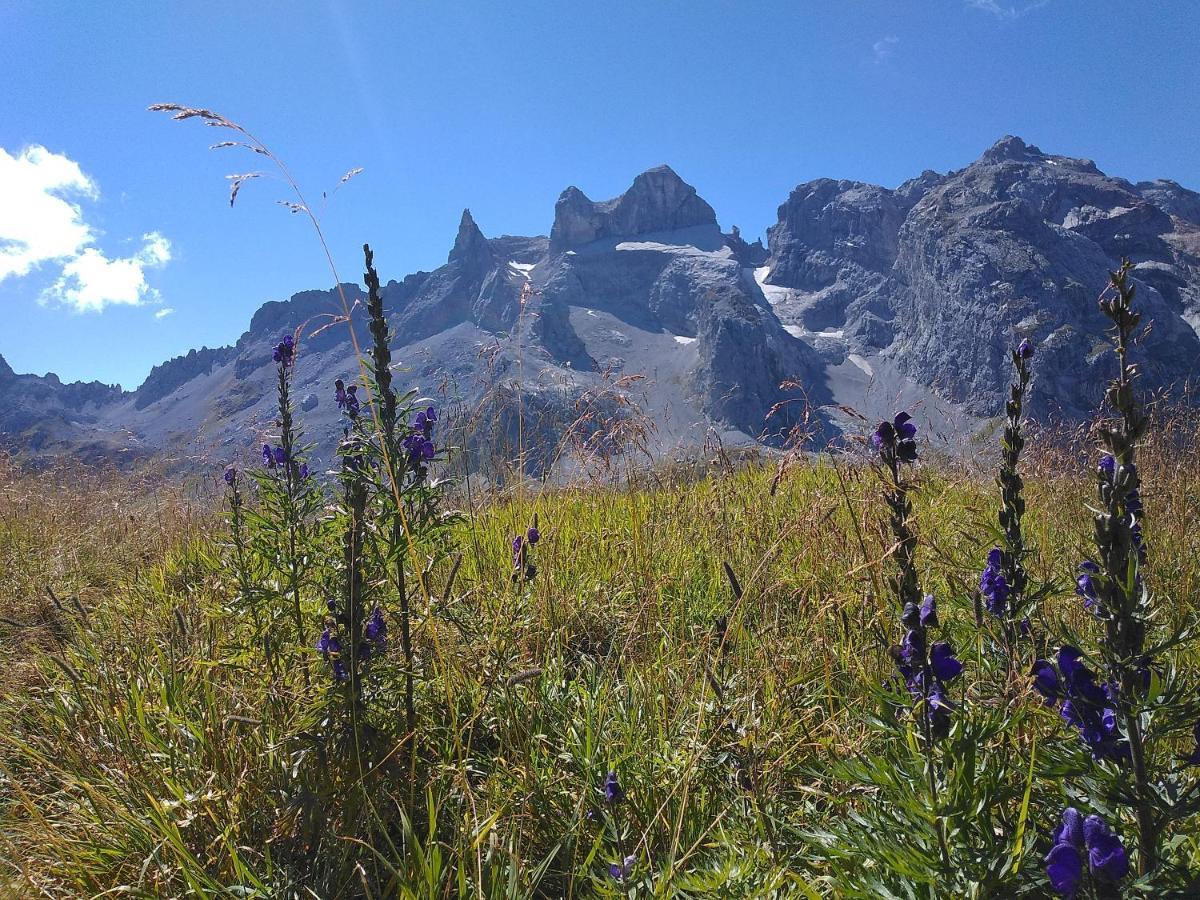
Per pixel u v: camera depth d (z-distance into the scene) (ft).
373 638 9.75
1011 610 8.66
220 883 8.04
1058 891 5.36
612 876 7.58
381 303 10.40
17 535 25.64
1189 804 5.72
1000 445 9.16
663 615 14.53
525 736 10.53
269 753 9.44
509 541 16.71
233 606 11.48
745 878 7.44
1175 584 13.20
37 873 8.39
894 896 6.23
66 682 12.57
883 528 11.48
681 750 9.66
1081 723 6.30
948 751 6.70
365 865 8.40
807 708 10.32
